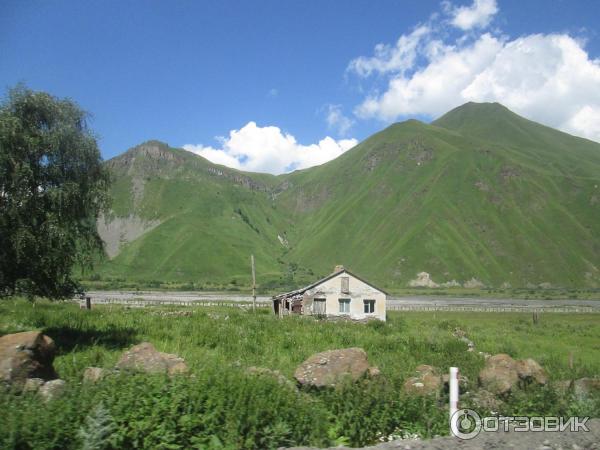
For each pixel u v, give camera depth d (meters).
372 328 34.44
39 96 22.41
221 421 7.66
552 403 10.61
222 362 15.11
